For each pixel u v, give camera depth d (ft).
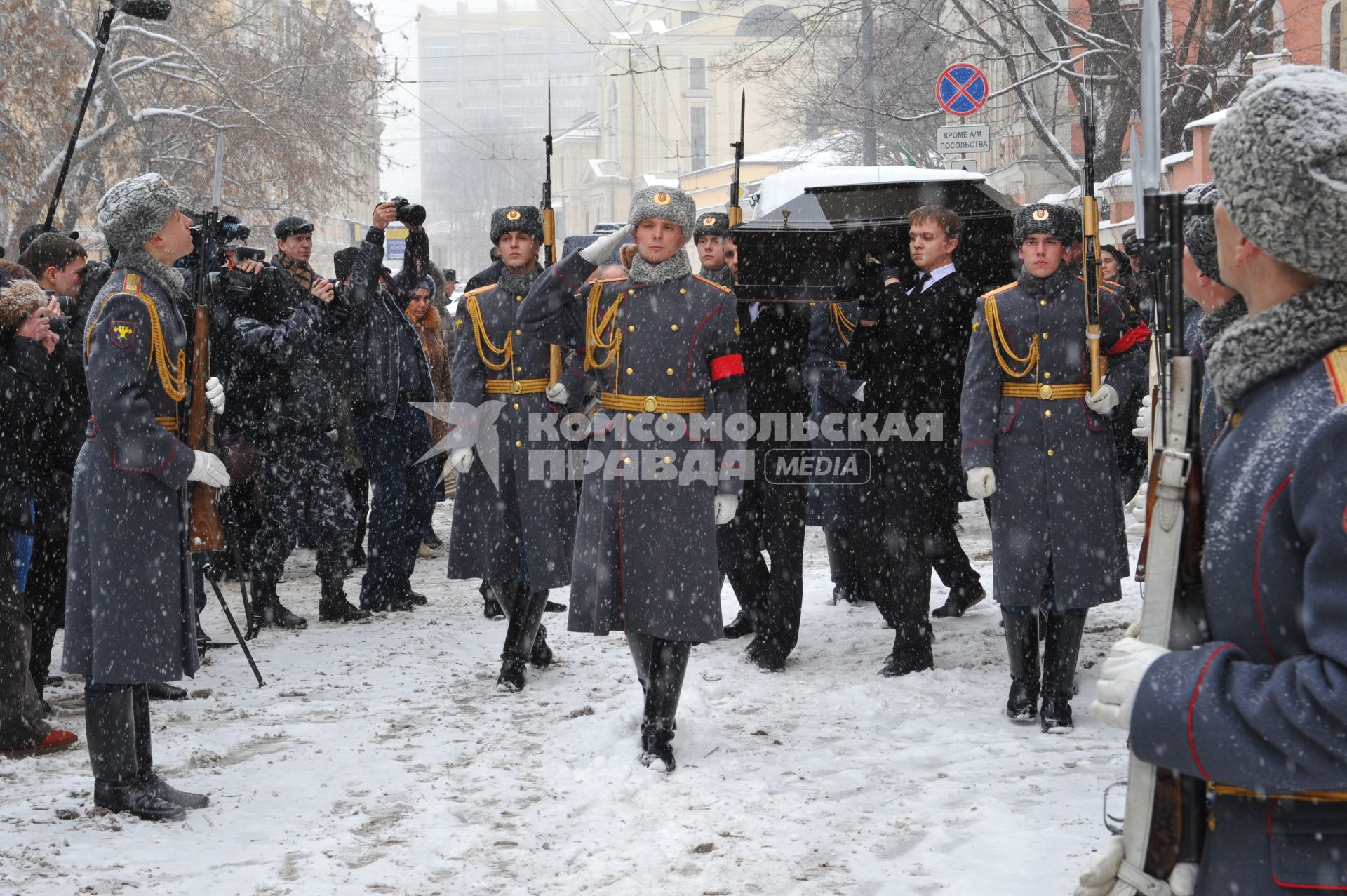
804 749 15.19
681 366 14.85
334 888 11.29
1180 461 5.87
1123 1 59.21
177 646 13.16
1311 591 5.24
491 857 12.01
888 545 18.57
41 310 16.08
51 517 17.28
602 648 21.38
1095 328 15.51
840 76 83.51
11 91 71.46
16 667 15.51
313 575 29.86
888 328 18.29
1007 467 16.06
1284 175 5.31
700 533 14.74
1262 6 58.54
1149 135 6.18
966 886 10.98
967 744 15.26
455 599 26.32
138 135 84.38
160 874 11.63
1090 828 12.26
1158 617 5.91
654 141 247.29
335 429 26.81
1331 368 5.47
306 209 97.04
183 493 13.28
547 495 18.40
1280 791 5.45
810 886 11.10
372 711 17.33
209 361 13.85
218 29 90.53
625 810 13.14
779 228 19.74
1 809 13.43
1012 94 82.94
